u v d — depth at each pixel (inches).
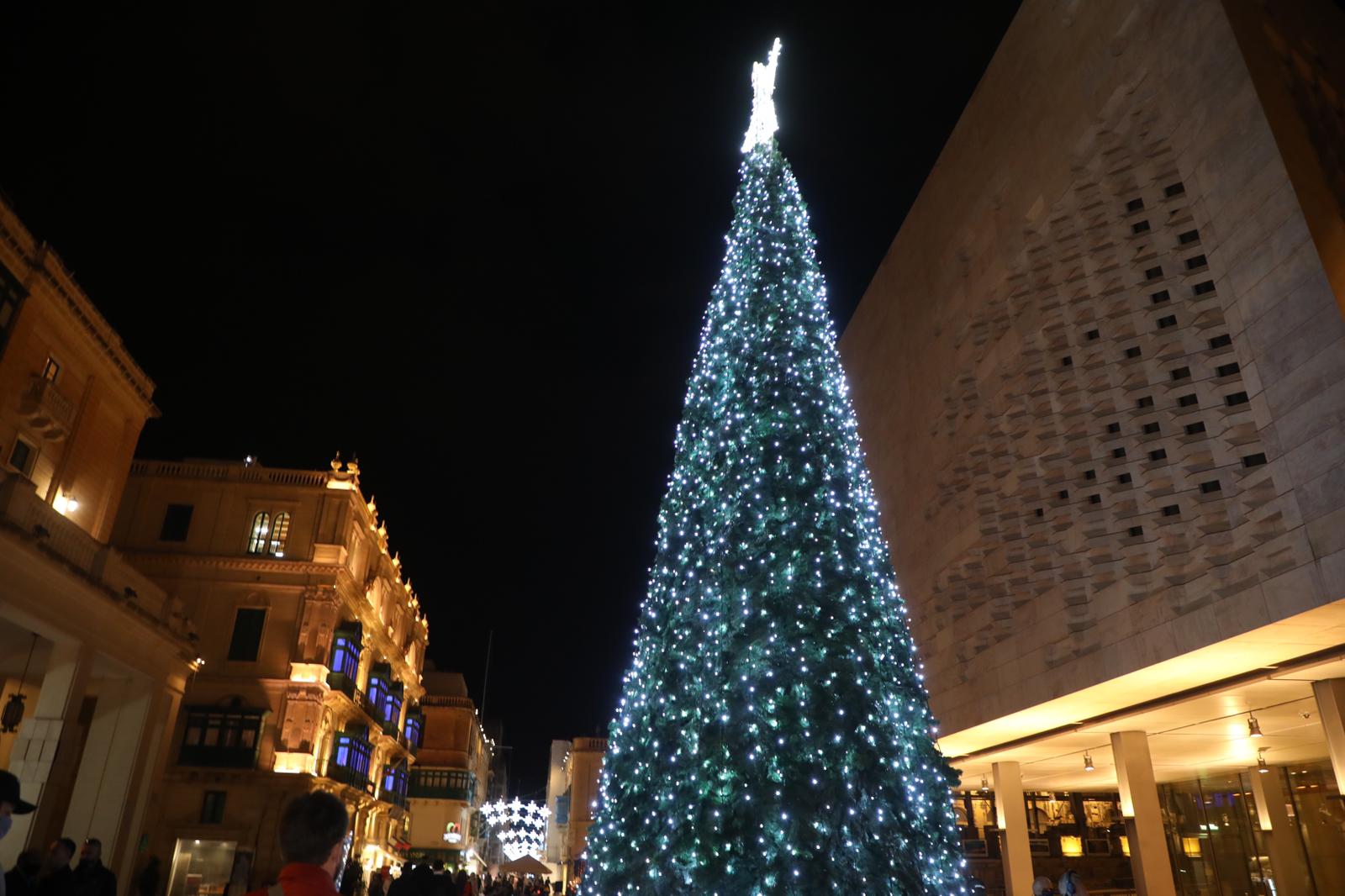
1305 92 581.6
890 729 297.6
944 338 935.0
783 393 359.9
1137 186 633.0
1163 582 576.4
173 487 1284.4
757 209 439.2
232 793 1130.7
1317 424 473.4
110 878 358.9
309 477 1326.3
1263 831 892.0
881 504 1136.8
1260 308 522.0
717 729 290.8
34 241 765.9
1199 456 557.9
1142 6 634.2
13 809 187.0
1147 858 729.6
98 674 750.5
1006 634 773.9
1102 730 792.3
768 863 262.5
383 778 1612.9
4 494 574.9
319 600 1243.8
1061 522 675.4
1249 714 706.2
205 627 1214.3
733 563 323.0
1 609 577.0
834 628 300.8
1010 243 789.9
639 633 368.8
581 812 2018.9
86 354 857.5
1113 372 633.6
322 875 117.3
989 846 1152.2
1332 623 482.0
